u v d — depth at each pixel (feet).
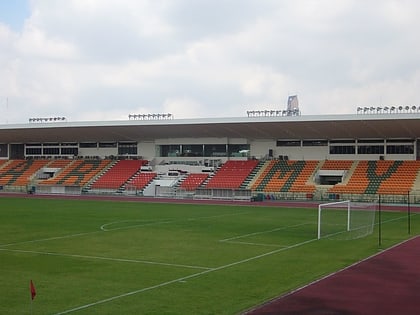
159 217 130.62
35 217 127.13
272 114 220.02
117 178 249.55
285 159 242.99
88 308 43.83
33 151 293.23
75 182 251.80
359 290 50.88
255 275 58.34
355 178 215.10
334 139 233.76
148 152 268.41
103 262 66.33
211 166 249.96
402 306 45.03
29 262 66.13
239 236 93.86
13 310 43.16
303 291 50.34
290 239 90.17
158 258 69.56
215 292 49.85
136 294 48.93
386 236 95.35
